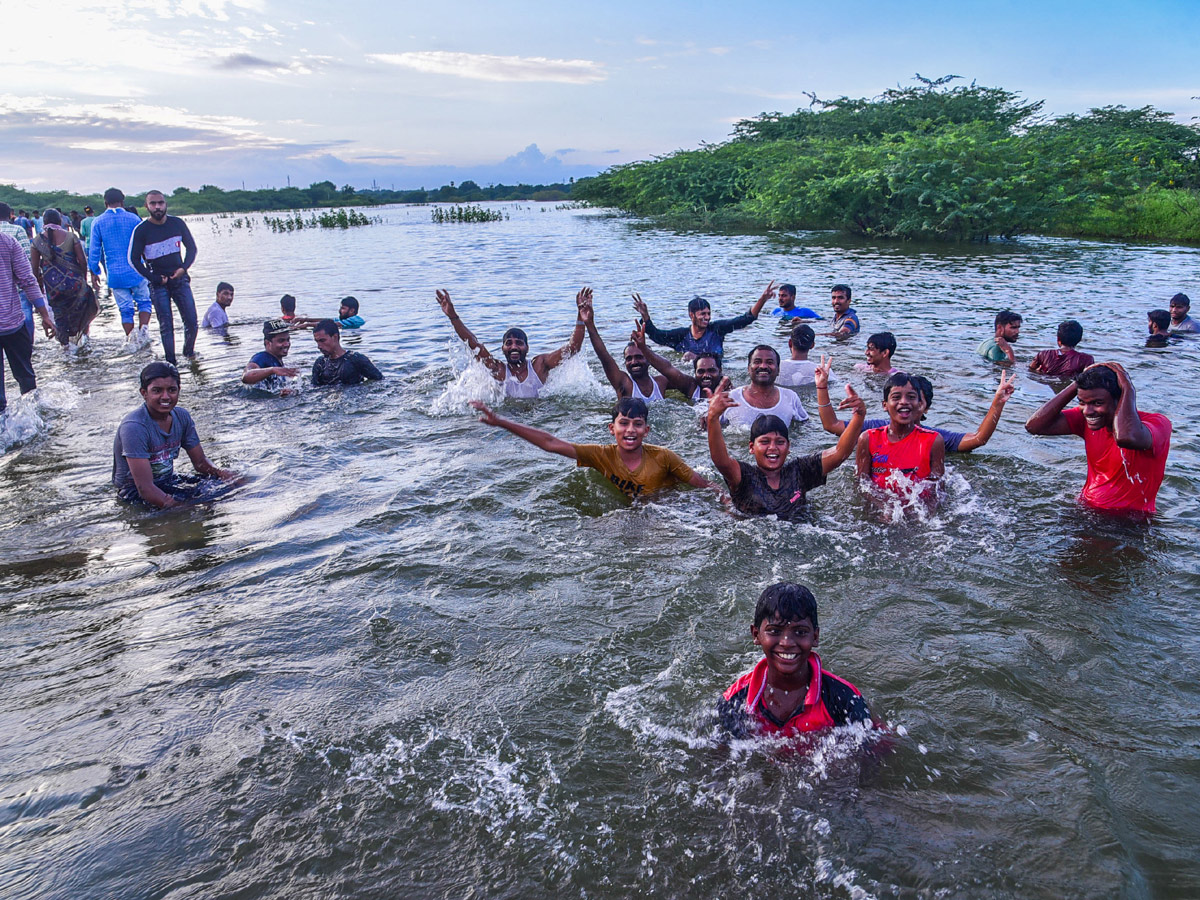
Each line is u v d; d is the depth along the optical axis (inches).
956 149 1071.6
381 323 493.0
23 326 310.2
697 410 300.8
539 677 132.7
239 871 95.0
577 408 305.9
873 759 111.7
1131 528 187.5
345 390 334.3
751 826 100.3
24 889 92.7
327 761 113.7
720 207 1539.1
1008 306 506.6
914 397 209.3
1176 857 94.0
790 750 113.6
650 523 197.0
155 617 155.7
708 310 363.6
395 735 118.8
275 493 221.5
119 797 107.6
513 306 546.3
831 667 134.4
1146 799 103.3
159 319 393.7
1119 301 520.4
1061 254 832.3
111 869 95.5
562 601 158.1
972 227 1011.3
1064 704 123.6
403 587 165.0
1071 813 100.9
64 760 115.1
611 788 107.4
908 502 207.3
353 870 95.0
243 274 790.5
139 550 187.8
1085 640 141.0
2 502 219.5
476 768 111.7
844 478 226.2
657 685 130.3
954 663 134.3
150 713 125.5
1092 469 202.1
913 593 159.5
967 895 89.2
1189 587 159.6
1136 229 1015.0
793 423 279.9
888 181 1047.0
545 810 103.7
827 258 822.5
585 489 219.0
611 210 2055.9
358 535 190.9
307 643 144.6
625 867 94.7
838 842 97.2
